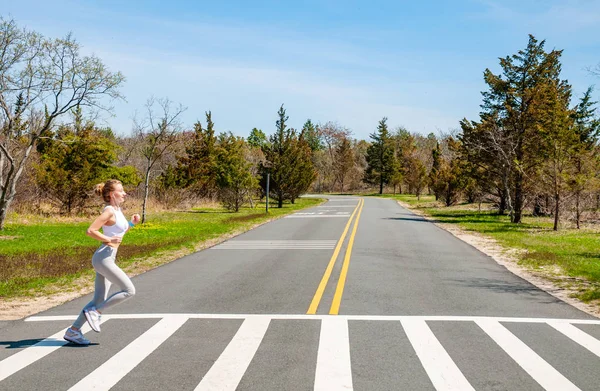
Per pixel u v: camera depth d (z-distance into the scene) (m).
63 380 4.85
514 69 33.31
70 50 22.17
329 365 5.30
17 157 28.17
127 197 37.69
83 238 19.09
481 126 34.19
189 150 45.47
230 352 5.73
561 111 26.08
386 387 4.70
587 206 29.52
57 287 10.04
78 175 30.75
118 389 4.62
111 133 49.81
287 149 48.44
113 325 6.96
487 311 7.95
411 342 6.18
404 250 15.79
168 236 19.94
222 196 39.06
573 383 4.85
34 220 26.66
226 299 8.73
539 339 6.39
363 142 144.00
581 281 10.85
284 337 6.37
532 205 38.34
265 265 12.75
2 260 13.09
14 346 5.97
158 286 10.01
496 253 15.55
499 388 4.71
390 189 112.75
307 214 35.25
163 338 6.31
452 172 49.81
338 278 10.85
